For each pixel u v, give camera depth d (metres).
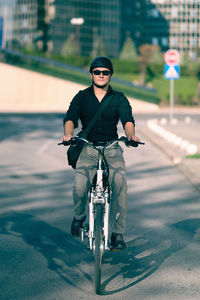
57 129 37.00
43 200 13.15
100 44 133.88
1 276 7.57
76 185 7.99
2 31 85.25
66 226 10.59
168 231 10.20
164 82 108.56
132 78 115.12
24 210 12.02
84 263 8.22
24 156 22.17
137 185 15.34
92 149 8.13
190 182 15.86
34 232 10.10
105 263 8.23
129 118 8.02
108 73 7.96
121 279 7.48
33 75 80.75
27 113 60.03
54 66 86.00
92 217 7.66
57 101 81.38
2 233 9.99
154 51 121.19
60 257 8.51
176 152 22.34
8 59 83.69
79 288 7.11
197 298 6.73
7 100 80.81
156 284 7.26
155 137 30.22
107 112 8.05
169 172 17.97
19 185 15.23
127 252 8.81
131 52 129.00
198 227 10.52
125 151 24.45
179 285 7.22
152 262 8.28
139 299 6.70
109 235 9.02
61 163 20.14
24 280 7.41
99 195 7.38
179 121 47.22
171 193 14.12
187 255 8.66
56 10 198.75
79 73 86.75
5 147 25.50
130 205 12.59
